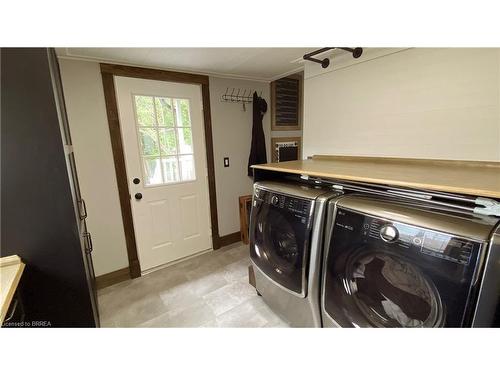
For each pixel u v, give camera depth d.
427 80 1.57
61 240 1.14
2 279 0.94
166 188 2.56
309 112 2.39
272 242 1.68
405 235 0.92
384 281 1.07
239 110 2.97
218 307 1.97
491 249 0.74
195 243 2.85
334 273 1.20
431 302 0.90
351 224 1.10
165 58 2.10
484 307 0.76
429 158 1.62
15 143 1.02
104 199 2.22
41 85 1.03
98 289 2.26
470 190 0.84
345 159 2.10
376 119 1.88
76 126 2.04
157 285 2.29
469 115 1.42
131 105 2.26
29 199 1.07
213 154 2.83
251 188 3.21
